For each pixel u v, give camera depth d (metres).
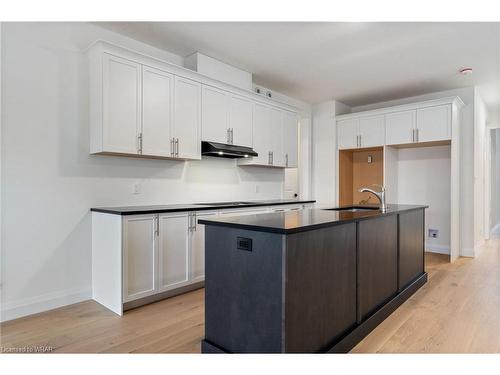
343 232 2.05
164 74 3.22
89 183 2.99
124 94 2.91
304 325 1.72
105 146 2.78
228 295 1.87
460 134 4.82
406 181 5.38
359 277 2.23
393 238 2.81
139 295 2.76
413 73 4.25
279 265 1.61
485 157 6.00
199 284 3.30
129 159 3.27
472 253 4.74
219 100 3.80
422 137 4.62
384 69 4.11
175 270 3.04
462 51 3.54
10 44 2.55
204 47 3.49
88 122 2.97
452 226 4.45
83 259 2.95
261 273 1.70
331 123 5.60
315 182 5.85
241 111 4.09
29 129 2.64
